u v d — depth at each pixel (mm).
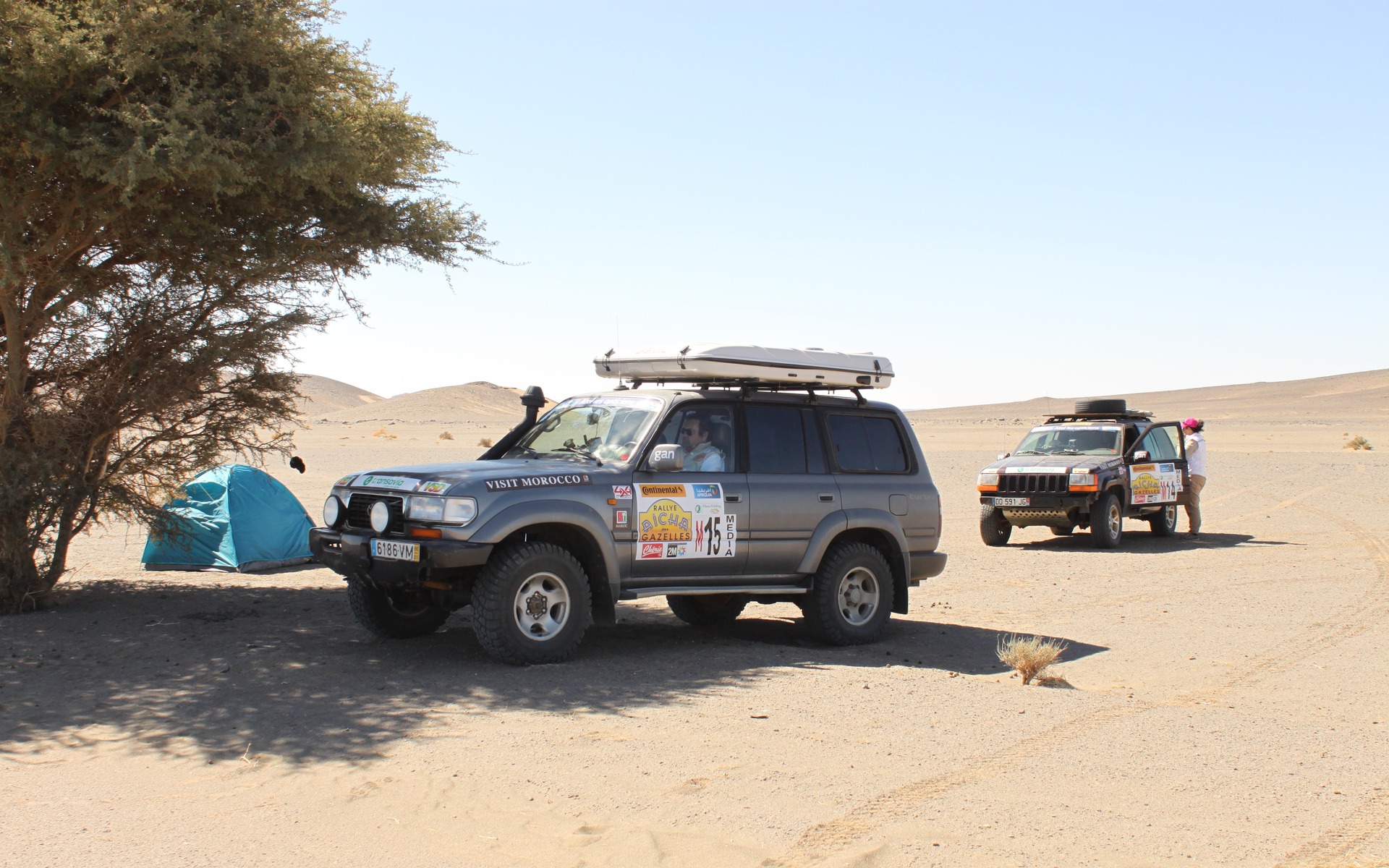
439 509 7438
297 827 4707
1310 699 7207
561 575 7812
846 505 9086
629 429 8492
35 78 7898
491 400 174125
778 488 8727
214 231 9438
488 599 7543
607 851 4469
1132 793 5242
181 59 8398
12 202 8484
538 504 7629
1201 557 15703
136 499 10062
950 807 5016
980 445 65500
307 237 10055
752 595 8969
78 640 8500
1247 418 124938
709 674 7648
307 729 6148
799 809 4965
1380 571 13852
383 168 9859
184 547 11297
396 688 7090
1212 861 4418
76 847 4477
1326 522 20844
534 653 7703
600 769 5492
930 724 6430
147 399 9523
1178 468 18984
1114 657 8656
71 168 8312
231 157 8445
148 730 6117
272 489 13656
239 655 8070
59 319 9516
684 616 10219
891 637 9516
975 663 8453
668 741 5977
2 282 8281
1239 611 10930
